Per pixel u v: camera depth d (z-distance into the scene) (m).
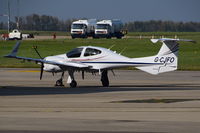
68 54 72.56
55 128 39.75
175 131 38.81
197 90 66.44
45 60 71.94
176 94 61.47
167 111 47.91
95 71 71.81
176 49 69.88
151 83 77.19
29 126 40.47
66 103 53.03
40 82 78.31
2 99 56.34
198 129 39.56
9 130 38.88
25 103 53.00
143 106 51.00
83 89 67.81
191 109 49.19
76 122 42.25
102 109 49.00
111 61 71.19
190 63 125.62
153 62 70.38
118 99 56.38
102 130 39.06
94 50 71.81
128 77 87.81
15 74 92.31
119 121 42.75
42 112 47.09
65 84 76.19
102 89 67.88
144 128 39.91
